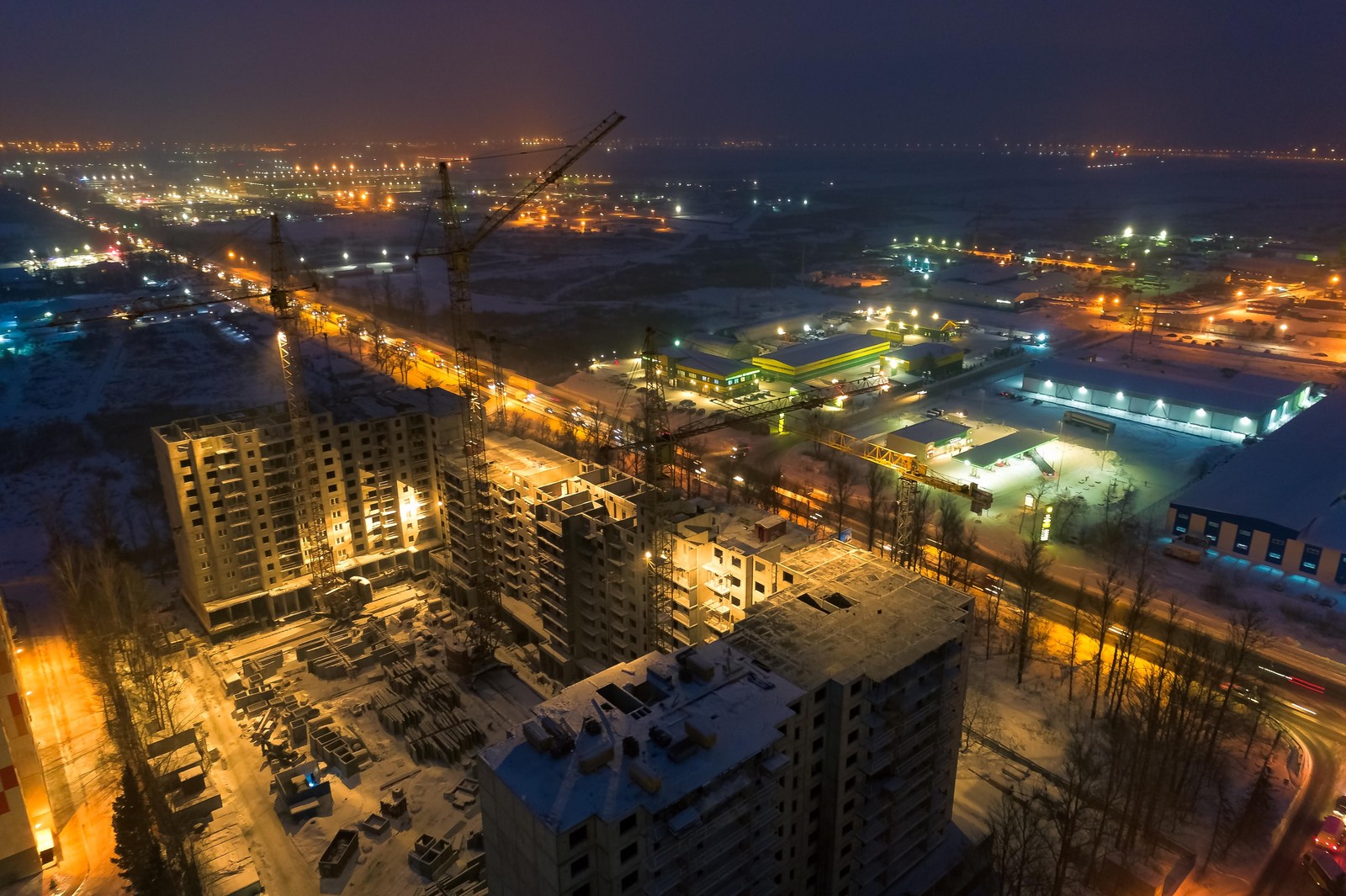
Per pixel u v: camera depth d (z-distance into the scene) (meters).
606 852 55.88
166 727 108.75
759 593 99.19
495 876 63.84
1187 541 154.00
